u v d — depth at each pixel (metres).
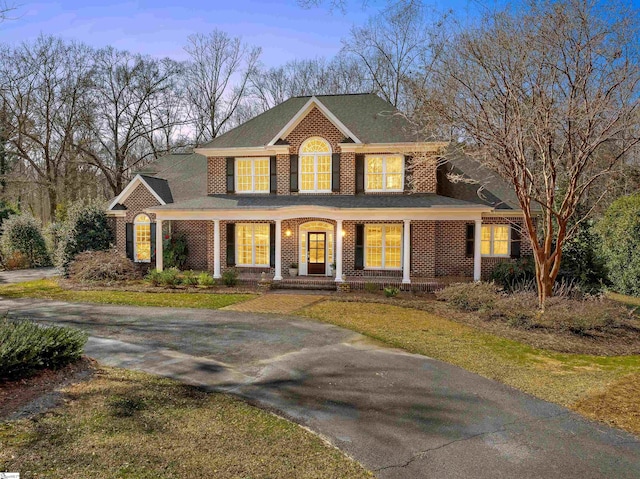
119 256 21.86
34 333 7.96
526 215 14.09
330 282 18.94
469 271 20.72
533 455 5.45
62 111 39.69
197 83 45.09
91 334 11.18
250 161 22.22
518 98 13.35
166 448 5.30
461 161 21.92
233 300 16.47
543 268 14.05
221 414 6.39
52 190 39.69
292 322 12.85
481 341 10.99
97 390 7.09
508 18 13.40
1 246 28.78
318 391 7.48
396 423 6.29
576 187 13.67
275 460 5.14
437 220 19.28
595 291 16.45
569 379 8.34
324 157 21.28
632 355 10.12
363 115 22.67
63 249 23.27
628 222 18.47
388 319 13.36
